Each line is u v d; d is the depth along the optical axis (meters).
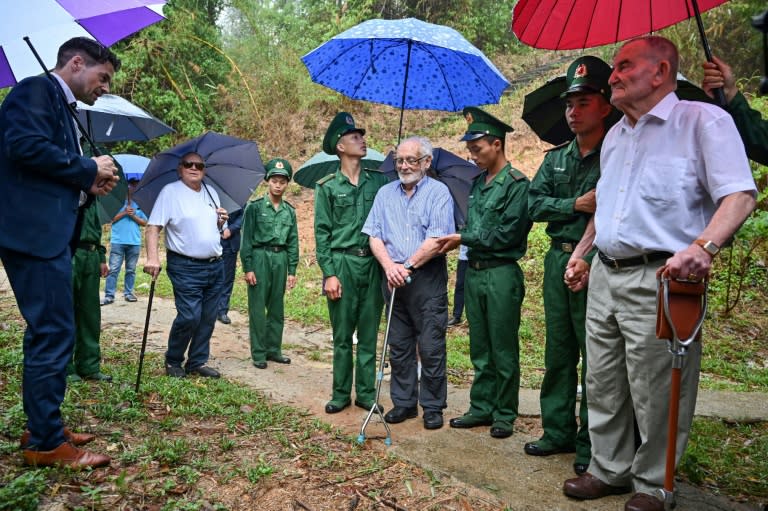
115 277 8.20
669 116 2.73
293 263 6.20
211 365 5.73
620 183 2.86
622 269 2.85
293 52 16.17
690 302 2.47
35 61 3.67
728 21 11.26
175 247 4.98
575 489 3.06
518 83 15.43
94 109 4.86
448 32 4.24
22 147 2.84
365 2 16.41
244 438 3.68
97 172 3.09
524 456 3.60
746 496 3.27
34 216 2.94
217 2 16.61
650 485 2.84
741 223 2.48
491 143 3.92
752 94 10.62
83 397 4.10
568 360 3.57
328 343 6.86
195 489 3.00
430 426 4.03
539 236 9.46
